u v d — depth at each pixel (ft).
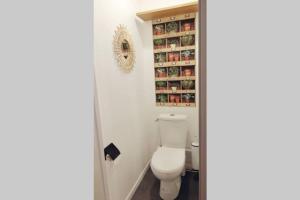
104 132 5.04
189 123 8.02
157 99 8.32
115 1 5.59
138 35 7.41
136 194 6.88
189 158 8.18
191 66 7.59
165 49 7.80
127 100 6.43
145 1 7.59
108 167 5.15
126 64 6.31
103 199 4.42
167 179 5.78
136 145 7.24
